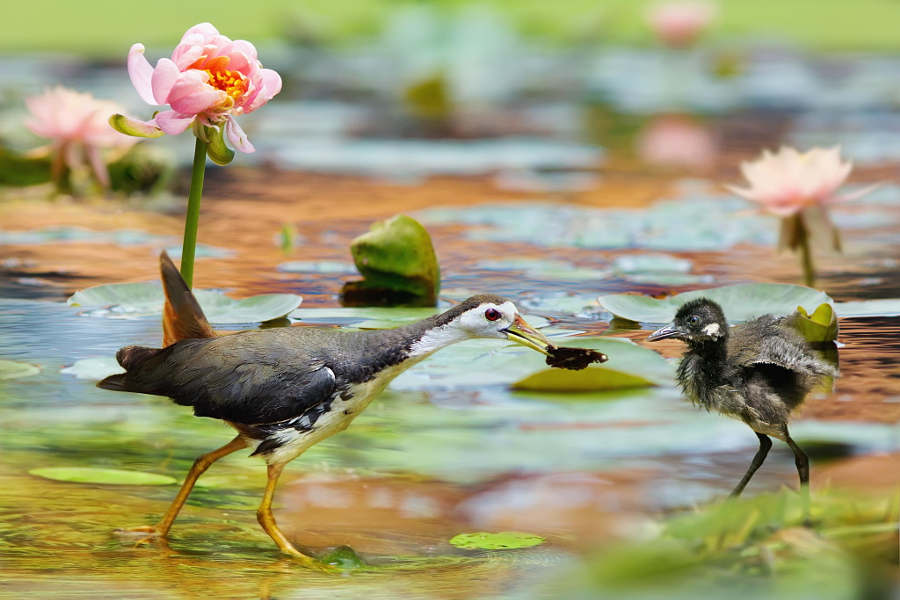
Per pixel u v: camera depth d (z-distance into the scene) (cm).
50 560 640
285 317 1119
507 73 3709
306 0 4509
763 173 1305
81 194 1823
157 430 893
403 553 670
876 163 2138
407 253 1233
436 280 1246
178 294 818
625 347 1012
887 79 3462
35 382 952
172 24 4084
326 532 704
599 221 1692
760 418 772
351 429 895
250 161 2205
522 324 827
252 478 815
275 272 1350
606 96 3212
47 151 1834
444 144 2461
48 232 1553
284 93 3189
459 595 578
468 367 1034
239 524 723
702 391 818
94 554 655
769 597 445
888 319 1110
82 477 786
